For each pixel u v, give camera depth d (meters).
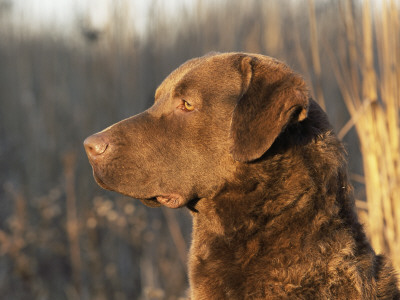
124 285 9.30
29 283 8.70
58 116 12.83
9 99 14.63
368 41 5.80
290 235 3.80
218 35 11.45
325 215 3.80
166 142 4.12
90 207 10.13
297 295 3.67
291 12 11.05
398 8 5.88
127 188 4.16
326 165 3.90
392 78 5.70
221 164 4.03
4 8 15.29
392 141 5.63
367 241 4.00
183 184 4.10
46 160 11.69
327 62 9.88
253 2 11.59
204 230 4.19
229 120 4.05
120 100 11.45
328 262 3.70
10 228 9.66
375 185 5.63
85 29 11.34
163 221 9.78
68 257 9.71
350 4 5.99
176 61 11.50
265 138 3.66
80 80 12.94
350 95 6.57
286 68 3.98
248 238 3.92
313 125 3.98
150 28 11.48
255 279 3.80
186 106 4.15
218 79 4.12
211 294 3.93
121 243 9.70
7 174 12.12
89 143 4.18
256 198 3.92
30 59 14.32
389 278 3.97
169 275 8.58
